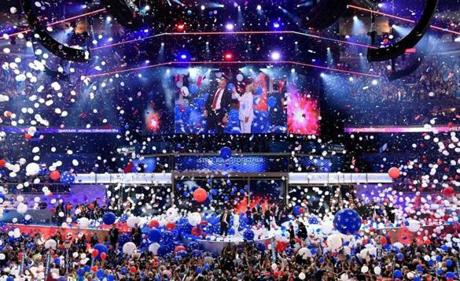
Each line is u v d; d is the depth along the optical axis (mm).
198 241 21375
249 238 17641
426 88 33875
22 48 32000
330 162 32438
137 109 33531
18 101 32531
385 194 30328
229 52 31125
